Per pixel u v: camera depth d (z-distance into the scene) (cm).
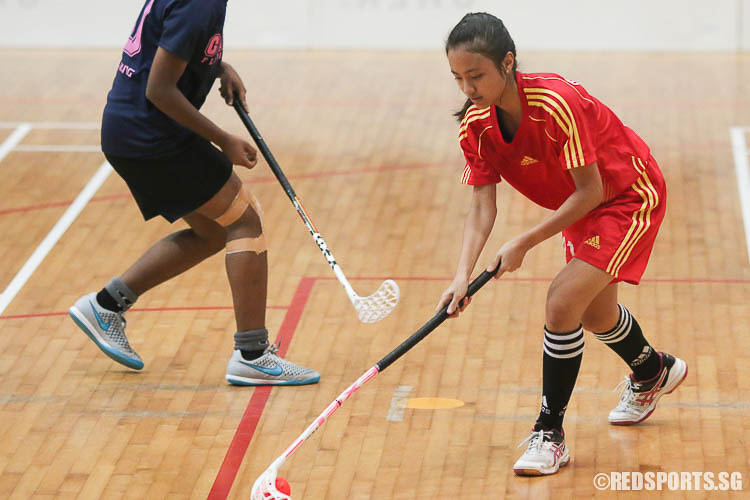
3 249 1841
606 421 1242
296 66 3170
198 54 1250
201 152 1296
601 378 1348
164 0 1248
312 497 1089
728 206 2000
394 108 2739
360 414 1274
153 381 1374
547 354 1109
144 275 1373
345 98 2836
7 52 3347
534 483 1108
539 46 3291
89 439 1222
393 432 1228
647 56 3206
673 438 1198
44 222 1972
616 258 1085
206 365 1423
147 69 1266
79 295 1658
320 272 1733
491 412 1272
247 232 1338
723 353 1413
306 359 1429
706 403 1282
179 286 1686
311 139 2491
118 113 1284
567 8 3262
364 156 2366
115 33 3400
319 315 1570
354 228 1933
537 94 1023
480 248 1127
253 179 2208
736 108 2648
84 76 3072
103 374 1395
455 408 1283
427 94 2870
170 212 1324
